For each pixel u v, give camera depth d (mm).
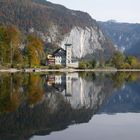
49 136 25297
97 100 51281
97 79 107812
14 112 35938
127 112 38594
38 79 96750
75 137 25172
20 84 75312
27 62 167000
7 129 27406
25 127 28312
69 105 44062
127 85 83188
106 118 34000
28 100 46906
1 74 119875
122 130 27906
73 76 127188
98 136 25609
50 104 43906
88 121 31922
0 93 54938
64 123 30578
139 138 25016
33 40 180875
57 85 77812
